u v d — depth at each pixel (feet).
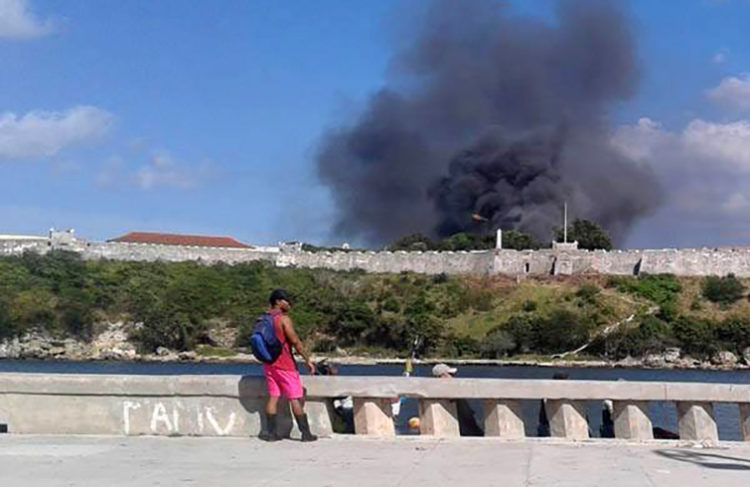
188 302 437.17
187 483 37.60
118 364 402.93
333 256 490.08
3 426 53.16
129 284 450.30
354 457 43.83
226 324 431.02
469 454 44.42
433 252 486.38
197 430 50.65
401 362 394.93
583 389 48.70
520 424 50.21
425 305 437.17
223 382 50.31
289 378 48.01
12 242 464.65
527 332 406.62
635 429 48.88
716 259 437.99
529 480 37.86
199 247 492.13
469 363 396.16
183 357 416.67
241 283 460.14
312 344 416.05
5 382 51.90
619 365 393.09
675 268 438.81
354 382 49.60
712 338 391.04
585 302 422.00
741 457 43.60
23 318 422.82
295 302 437.99
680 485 36.76
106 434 51.19
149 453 45.32
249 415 50.26
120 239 558.15
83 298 436.35
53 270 449.06
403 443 47.80
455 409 51.06
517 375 341.82
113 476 39.22
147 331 422.00
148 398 51.11
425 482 37.55
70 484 37.42
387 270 481.87
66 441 49.16
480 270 464.65
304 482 37.70
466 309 433.89
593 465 41.37
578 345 401.29
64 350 420.77
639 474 39.19
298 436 49.80
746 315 403.34
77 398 51.62
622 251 449.48
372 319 422.00
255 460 43.16
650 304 416.87
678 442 47.32
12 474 39.70
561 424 49.52
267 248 527.40
